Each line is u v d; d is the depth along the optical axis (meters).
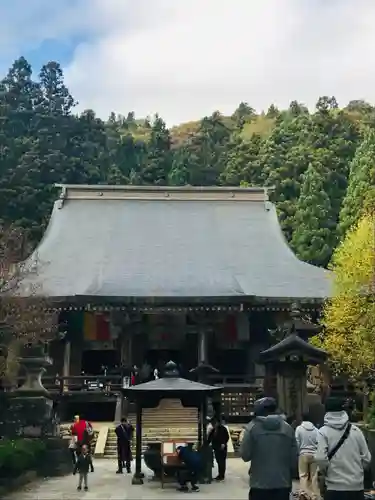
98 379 37.09
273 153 86.88
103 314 43.00
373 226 25.55
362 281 24.02
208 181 103.50
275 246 50.31
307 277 45.88
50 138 97.69
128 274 45.53
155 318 43.41
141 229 51.94
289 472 8.70
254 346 43.88
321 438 8.26
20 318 26.34
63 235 50.88
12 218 76.44
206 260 48.16
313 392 26.58
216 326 43.47
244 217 53.62
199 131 143.12
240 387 36.16
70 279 45.19
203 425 19.83
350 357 24.62
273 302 42.22
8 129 97.88
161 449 18.64
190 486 18.44
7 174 80.62
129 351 41.66
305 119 93.94
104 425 32.62
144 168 100.62
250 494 8.68
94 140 108.06
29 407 22.53
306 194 67.12
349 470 8.16
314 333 32.38
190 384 19.81
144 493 17.39
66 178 86.94
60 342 42.56
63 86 113.62
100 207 54.28
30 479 19.39
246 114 171.12
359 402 28.89
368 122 101.50
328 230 63.31
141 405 19.72
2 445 18.56
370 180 59.59
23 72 111.19
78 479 20.12
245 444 8.77
